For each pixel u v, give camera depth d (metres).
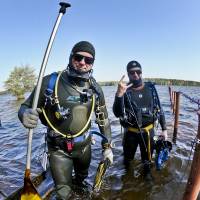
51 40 1.14
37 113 1.16
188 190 0.56
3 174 1.84
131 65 1.76
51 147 1.32
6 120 4.48
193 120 3.95
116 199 1.46
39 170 1.88
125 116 1.76
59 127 1.29
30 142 1.16
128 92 1.77
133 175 1.76
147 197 1.47
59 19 1.13
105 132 1.46
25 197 1.15
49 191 1.52
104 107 1.44
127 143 1.85
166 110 5.39
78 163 1.43
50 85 1.28
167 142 1.80
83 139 1.34
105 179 1.69
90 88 1.36
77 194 1.50
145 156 1.79
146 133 1.76
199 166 0.55
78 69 1.29
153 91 1.80
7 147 2.59
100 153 2.24
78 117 1.30
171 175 1.75
